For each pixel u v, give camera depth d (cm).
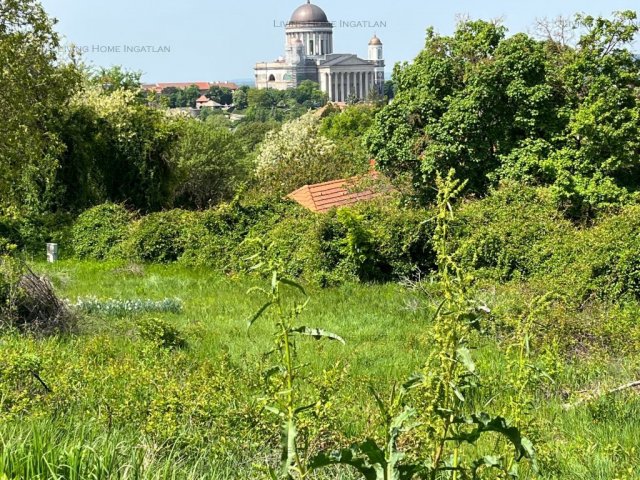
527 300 2861
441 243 733
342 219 4141
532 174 4947
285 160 8606
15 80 5734
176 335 2680
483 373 2070
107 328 2844
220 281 4266
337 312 3416
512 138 5103
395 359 2522
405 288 3953
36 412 1416
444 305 714
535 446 1337
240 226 4722
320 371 2261
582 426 1712
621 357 2419
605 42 4997
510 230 3844
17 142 5691
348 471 1176
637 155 4816
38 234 5259
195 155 9488
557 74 5094
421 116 5234
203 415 1478
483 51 5291
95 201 6456
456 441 739
